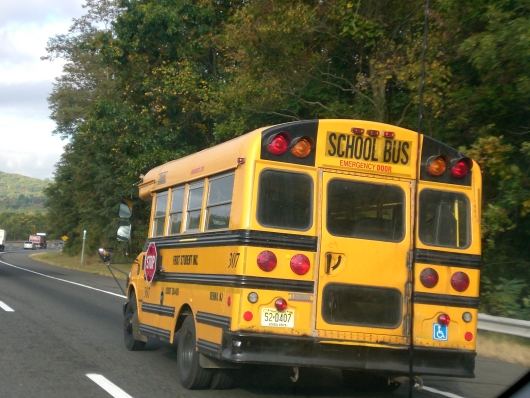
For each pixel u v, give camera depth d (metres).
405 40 16.42
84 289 22.48
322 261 6.57
